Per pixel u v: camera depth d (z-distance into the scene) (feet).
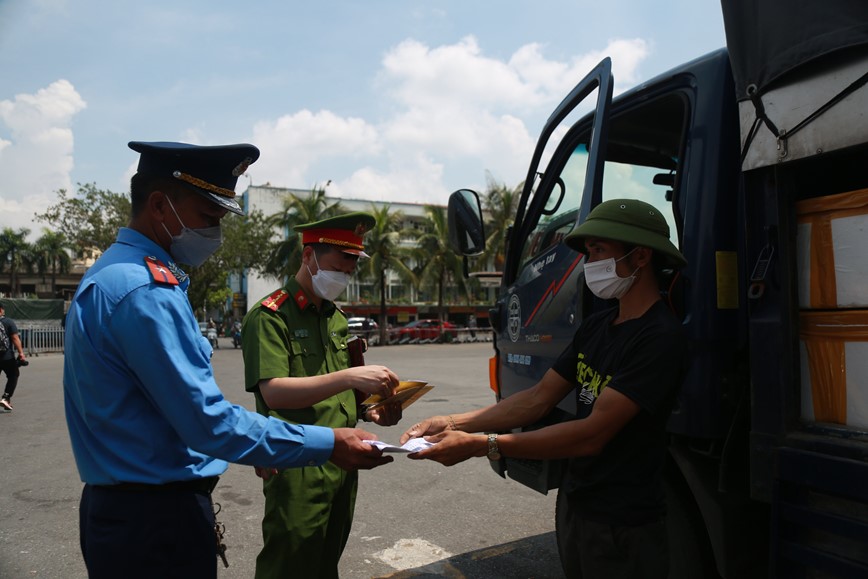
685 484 8.59
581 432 5.88
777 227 6.52
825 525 5.84
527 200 13.02
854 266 5.95
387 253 98.22
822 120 6.07
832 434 6.04
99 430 5.15
